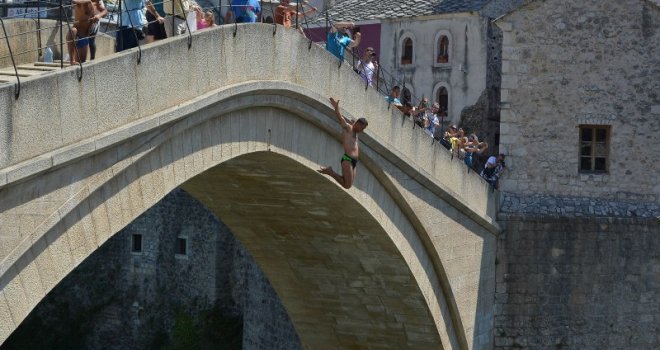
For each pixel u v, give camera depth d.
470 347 39.25
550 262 40.38
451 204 37.44
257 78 27.45
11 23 25.14
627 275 40.62
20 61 25.22
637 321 40.69
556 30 40.72
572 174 40.94
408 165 34.19
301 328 41.38
